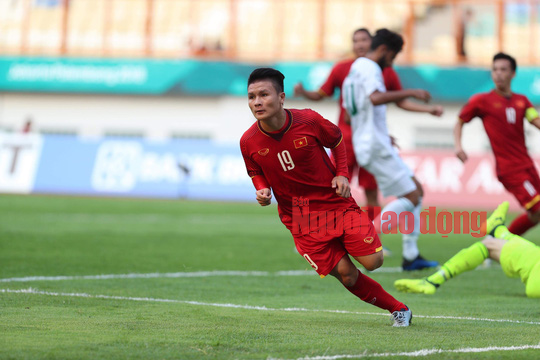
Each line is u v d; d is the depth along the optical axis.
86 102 86.38
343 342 13.73
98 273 24.38
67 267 25.56
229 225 46.56
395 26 90.06
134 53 88.62
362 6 91.88
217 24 91.94
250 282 23.45
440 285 22.33
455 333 14.99
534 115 27.36
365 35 28.22
